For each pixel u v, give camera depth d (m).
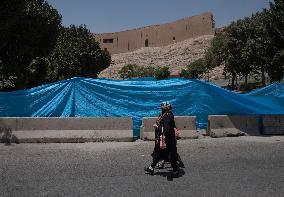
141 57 144.00
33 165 9.81
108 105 14.73
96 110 14.64
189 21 149.12
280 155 11.43
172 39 151.88
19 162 10.14
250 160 10.69
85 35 56.31
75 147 12.47
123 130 13.77
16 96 14.48
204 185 8.12
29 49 30.61
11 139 13.17
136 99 14.89
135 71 86.81
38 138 13.23
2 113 14.41
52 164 9.95
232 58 49.06
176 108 15.19
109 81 14.84
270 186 8.06
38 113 14.43
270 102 16.30
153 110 14.93
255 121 15.62
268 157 11.13
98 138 13.52
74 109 14.59
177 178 8.72
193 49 137.75
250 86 51.22
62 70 51.19
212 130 14.78
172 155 8.85
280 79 28.50
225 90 15.72
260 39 29.48
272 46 28.14
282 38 27.34
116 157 10.92
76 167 9.65
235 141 13.87
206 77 86.06
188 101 15.34
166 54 141.75
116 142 13.47
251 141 13.91
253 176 8.91
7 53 30.17
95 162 10.23
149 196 7.30
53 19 31.41
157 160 9.04
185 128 14.40
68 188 7.80
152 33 155.62
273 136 15.25
